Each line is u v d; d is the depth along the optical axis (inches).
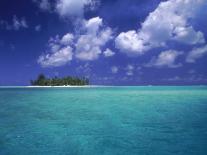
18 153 370.9
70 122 617.0
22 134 486.0
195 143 417.4
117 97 1396.4
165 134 481.4
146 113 759.7
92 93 1827.0
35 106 949.8
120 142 427.2
